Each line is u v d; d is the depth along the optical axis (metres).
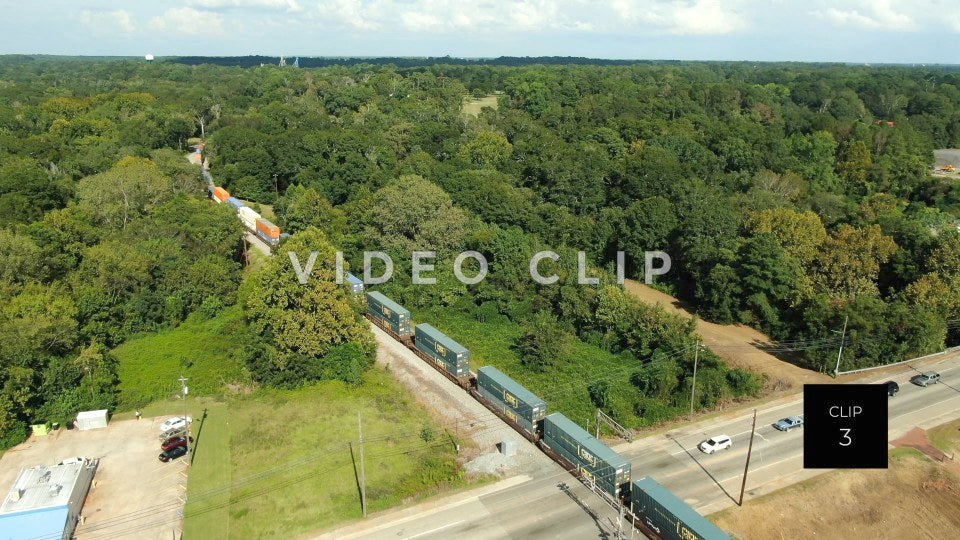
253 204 148.50
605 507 54.53
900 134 179.62
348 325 77.75
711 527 46.41
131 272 90.56
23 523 50.12
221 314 94.44
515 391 66.31
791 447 63.66
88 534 51.88
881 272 98.81
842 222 118.50
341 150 150.00
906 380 77.88
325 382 75.38
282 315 75.31
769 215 106.81
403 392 74.25
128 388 73.94
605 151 162.50
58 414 67.00
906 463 61.09
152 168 128.00
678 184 127.06
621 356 83.62
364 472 58.28
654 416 69.62
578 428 59.94
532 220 117.12
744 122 182.88
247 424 67.25
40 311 76.19
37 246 90.38
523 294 96.25
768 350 86.62
